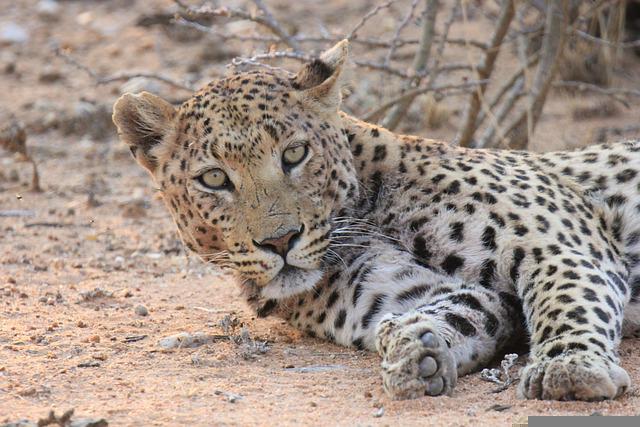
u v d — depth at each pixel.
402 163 10.73
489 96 20.34
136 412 8.51
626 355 10.07
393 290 10.27
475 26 23.55
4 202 17.89
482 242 10.09
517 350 10.30
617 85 21.95
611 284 9.79
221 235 10.19
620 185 11.07
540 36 19.75
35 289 13.02
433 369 8.77
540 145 18.89
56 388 9.19
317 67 10.52
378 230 10.62
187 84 16.03
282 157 10.01
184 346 10.45
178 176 10.37
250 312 11.95
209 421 8.28
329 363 9.98
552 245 9.94
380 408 8.61
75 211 17.42
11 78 25.33
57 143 21.77
